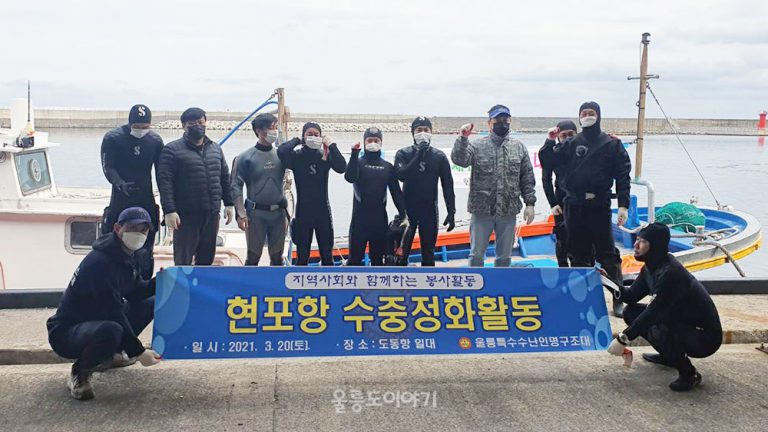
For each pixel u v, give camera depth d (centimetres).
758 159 4644
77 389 441
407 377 499
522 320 509
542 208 2058
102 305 437
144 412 429
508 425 422
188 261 627
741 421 431
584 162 623
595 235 632
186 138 617
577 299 520
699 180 3198
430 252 675
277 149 650
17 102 938
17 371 497
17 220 840
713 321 465
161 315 474
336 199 2081
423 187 656
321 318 491
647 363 538
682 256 920
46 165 998
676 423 427
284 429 411
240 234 1034
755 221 1175
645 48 1197
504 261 677
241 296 488
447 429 415
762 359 549
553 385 488
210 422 417
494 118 660
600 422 428
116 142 593
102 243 438
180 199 610
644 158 4647
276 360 531
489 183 658
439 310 504
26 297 619
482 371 514
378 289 502
